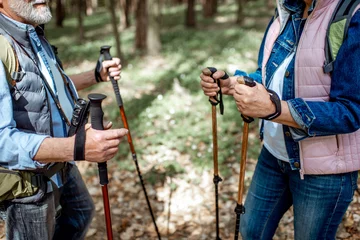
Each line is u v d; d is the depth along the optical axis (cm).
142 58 1073
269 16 1939
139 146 512
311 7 168
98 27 1983
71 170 226
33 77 171
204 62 968
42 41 200
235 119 572
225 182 421
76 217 235
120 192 416
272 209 221
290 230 333
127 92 757
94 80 257
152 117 606
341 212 193
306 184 190
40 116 175
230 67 911
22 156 156
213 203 390
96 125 161
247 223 225
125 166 460
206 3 2027
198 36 1363
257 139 512
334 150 178
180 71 893
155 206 391
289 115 161
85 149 155
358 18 154
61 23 2088
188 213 378
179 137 532
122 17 1797
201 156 473
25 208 183
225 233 346
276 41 193
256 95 157
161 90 759
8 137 156
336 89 163
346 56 157
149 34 1113
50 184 188
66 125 194
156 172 447
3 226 338
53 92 183
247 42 1198
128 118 613
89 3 2911
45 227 191
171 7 2709
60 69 206
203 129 552
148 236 349
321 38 164
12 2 170
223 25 1709
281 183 214
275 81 191
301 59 169
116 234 353
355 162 179
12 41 170
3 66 161
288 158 191
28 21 179
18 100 168
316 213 191
